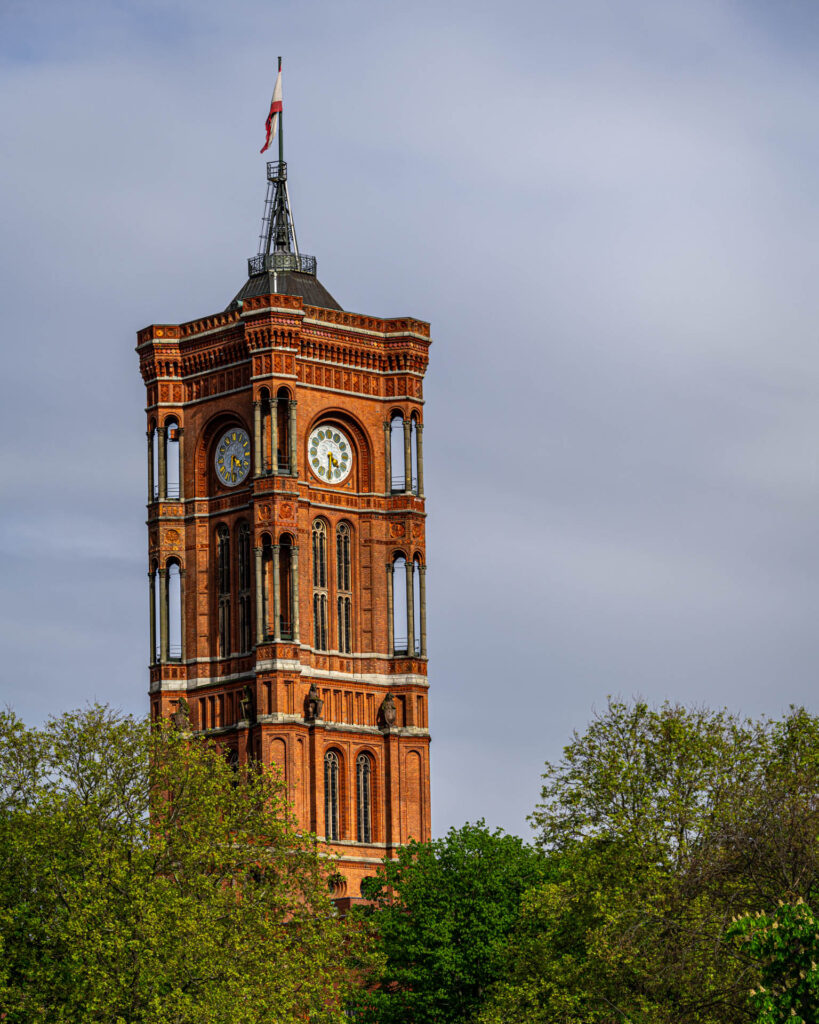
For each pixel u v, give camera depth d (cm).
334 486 19275
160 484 19500
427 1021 14538
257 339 18988
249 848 12456
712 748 11906
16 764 12488
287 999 11719
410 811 19125
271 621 18675
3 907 11762
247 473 19138
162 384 19562
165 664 19250
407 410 19538
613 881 11575
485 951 14375
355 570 19300
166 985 11412
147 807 12519
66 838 11900
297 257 19900
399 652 19288
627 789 11862
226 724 18962
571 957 11275
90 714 12688
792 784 11175
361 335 19450
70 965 11331
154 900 11519
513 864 15088
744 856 10831
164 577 19388
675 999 10762
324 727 18775
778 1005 7962
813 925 8031
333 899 18338
